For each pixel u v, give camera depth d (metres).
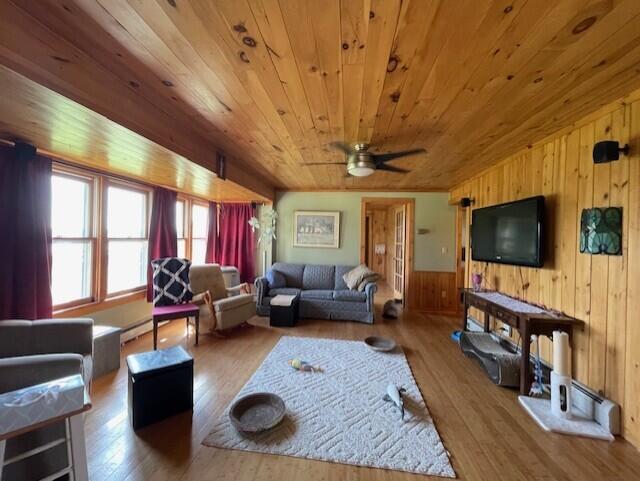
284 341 3.64
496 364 2.66
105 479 1.55
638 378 1.82
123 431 1.93
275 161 3.57
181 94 1.85
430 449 1.81
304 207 5.70
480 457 1.76
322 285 5.13
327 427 2.01
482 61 1.49
